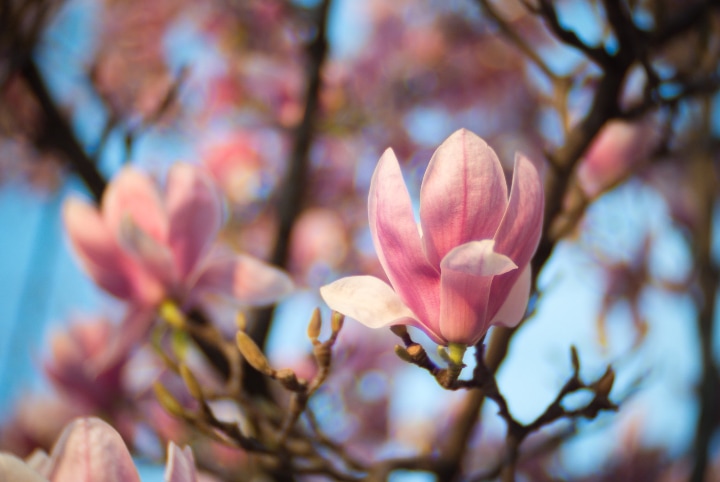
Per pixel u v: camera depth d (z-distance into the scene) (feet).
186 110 6.57
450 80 8.12
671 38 3.60
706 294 4.46
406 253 2.86
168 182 3.73
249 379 4.11
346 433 5.37
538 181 2.85
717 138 4.66
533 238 2.86
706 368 4.32
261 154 6.50
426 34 8.37
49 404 4.82
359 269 6.27
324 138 6.97
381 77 8.25
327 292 2.90
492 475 3.63
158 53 7.03
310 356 4.70
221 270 3.72
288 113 6.71
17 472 2.69
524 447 5.24
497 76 7.87
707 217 4.53
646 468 5.55
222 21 7.02
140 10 7.06
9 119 4.75
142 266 3.66
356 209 7.22
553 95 3.80
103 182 4.54
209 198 3.72
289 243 4.66
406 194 2.84
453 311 2.86
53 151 4.67
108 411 4.50
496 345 3.49
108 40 6.79
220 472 3.84
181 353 3.65
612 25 3.41
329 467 3.47
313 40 4.77
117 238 3.69
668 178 5.28
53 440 4.79
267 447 3.36
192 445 3.92
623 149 4.61
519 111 7.44
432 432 5.44
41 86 4.46
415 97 8.18
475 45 8.07
